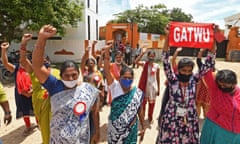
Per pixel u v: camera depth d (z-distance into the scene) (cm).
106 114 642
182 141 322
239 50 2320
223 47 2708
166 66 326
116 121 308
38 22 1375
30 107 503
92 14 2455
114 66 496
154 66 552
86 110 261
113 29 2495
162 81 1194
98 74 477
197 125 324
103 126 558
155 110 695
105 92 510
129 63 1842
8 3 1281
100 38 3334
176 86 317
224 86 291
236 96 296
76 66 261
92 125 290
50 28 234
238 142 299
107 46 311
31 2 1330
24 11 1302
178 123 319
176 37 327
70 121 255
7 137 500
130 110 307
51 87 253
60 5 1551
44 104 292
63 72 253
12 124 573
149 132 525
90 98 266
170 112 321
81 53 2138
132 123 310
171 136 323
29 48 1972
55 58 2152
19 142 477
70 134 253
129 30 2448
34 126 544
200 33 327
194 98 319
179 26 329
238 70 1623
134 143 320
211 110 319
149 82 549
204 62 328
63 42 2130
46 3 1373
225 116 299
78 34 2177
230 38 2398
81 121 259
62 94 255
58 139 255
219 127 305
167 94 334
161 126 336
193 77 325
